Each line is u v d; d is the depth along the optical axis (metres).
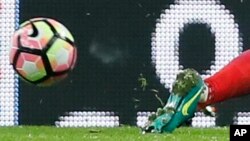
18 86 25.25
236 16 25.31
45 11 25.36
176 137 18.75
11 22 25.22
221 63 25.30
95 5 25.38
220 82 19.48
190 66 25.27
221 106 25.22
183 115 19.41
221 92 19.52
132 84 25.30
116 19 25.38
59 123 25.22
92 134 20.39
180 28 25.28
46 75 19.64
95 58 25.44
